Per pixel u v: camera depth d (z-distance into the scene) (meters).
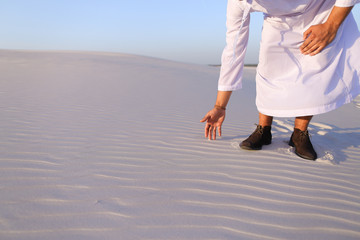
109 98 5.29
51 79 7.45
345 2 1.87
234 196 1.81
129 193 1.75
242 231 1.45
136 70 10.67
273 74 2.35
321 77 2.17
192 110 4.76
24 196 1.62
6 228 1.33
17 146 2.43
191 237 1.37
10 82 6.62
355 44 2.16
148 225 1.44
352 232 1.50
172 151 2.57
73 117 3.67
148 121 3.71
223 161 2.38
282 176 2.14
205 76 11.80
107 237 1.33
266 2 1.97
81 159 2.23
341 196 1.89
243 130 3.50
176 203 1.67
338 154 2.71
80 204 1.58
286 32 2.18
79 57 14.65
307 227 1.52
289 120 4.27
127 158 2.33
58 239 1.29
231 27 2.38
